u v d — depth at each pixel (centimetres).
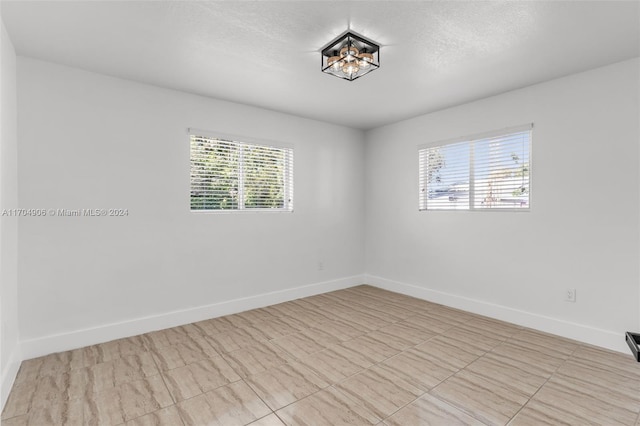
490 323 334
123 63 269
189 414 188
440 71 284
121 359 255
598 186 278
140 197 310
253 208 391
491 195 354
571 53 251
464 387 215
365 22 208
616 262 269
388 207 473
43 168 264
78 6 191
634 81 259
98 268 288
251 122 384
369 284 504
